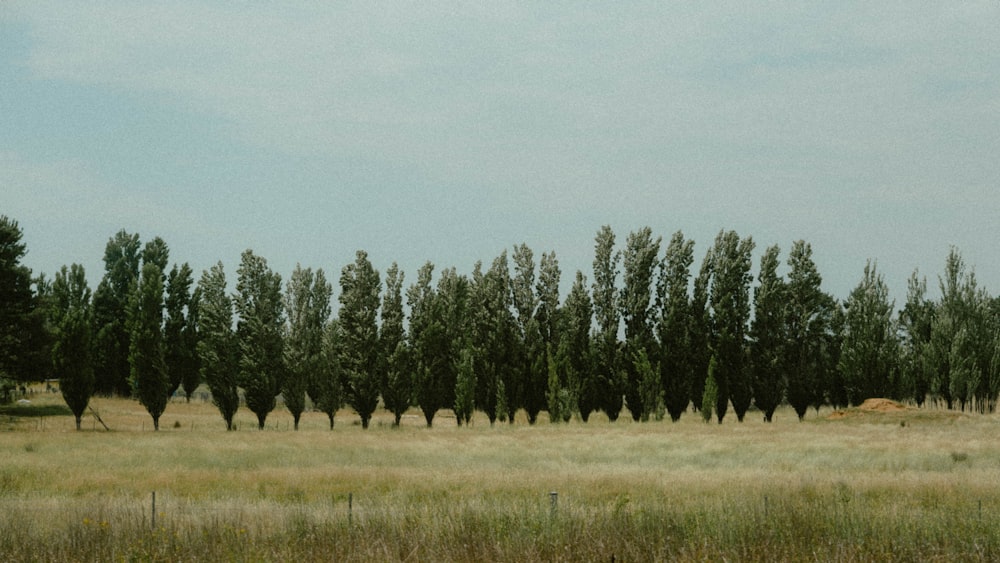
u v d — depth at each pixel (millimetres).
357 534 13672
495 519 14469
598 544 12242
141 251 106625
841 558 11508
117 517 16234
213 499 24469
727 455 40125
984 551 12141
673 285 77188
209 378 68250
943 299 82125
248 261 71188
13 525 15188
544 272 80312
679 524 14047
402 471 32875
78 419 65938
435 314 77688
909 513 15641
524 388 77062
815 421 70438
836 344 84438
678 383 75812
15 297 73438
